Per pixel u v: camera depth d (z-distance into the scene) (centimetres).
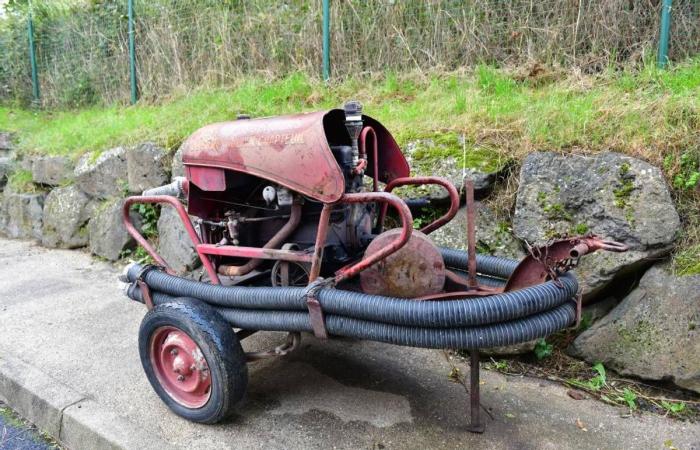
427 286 227
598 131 319
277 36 623
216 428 240
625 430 239
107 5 780
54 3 866
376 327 204
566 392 271
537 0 474
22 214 621
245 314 238
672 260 276
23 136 732
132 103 739
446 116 396
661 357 264
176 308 233
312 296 214
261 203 263
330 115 236
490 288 231
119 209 507
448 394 266
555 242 211
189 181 259
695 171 282
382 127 268
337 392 268
